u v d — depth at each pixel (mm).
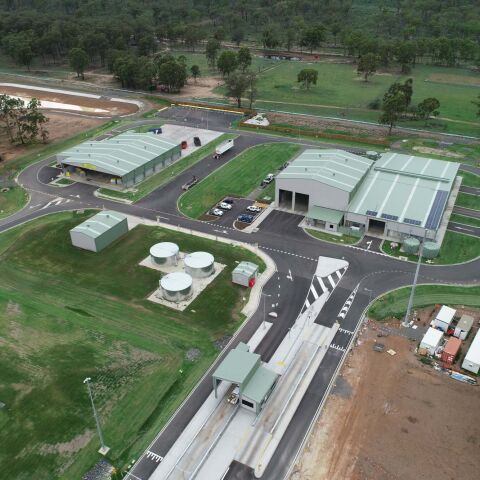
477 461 57031
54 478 55219
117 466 56594
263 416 62969
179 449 58719
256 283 88500
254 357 66375
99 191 123000
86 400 64812
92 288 87062
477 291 86500
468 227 107125
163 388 66812
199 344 74500
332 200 106375
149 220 109625
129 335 76250
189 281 84375
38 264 94000
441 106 192250
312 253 97750
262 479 55406
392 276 90688
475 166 137875
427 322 79250
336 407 64125
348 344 74750
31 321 79250
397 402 64688
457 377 68188
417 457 57500
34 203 117500
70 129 166250
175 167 136750
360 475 55625
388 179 116062
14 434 60062
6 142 154375
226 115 181250
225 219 110250
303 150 148625
